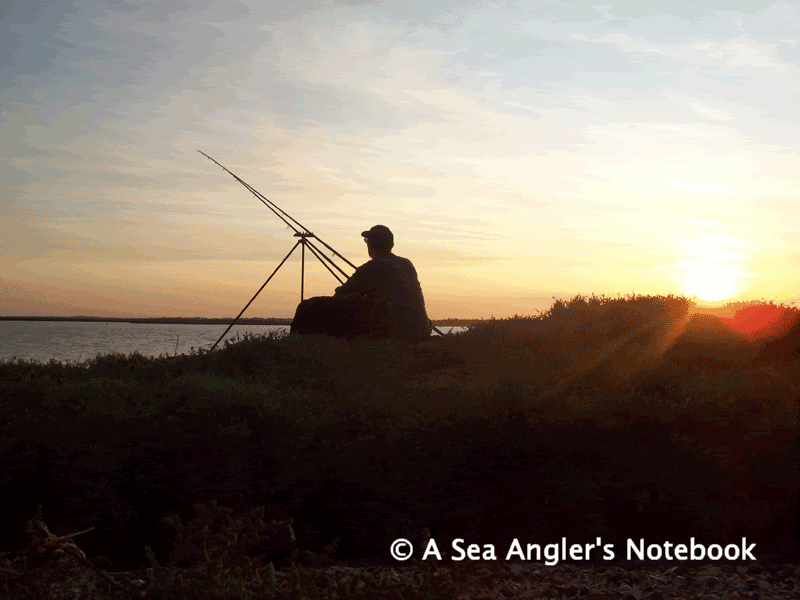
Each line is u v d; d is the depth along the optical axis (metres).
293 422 5.11
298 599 2.58
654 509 4.62
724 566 4.39
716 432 4.91
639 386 6.29
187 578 2.39
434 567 2.56
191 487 4.61
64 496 4.49
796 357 7.71
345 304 9.55
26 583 2.50
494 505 4.64
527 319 10.21
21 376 6.79
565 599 3.96
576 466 4.80
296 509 4.65
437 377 7.30
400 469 4.76
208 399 5.37
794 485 4.59
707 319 8.69
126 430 4.91
